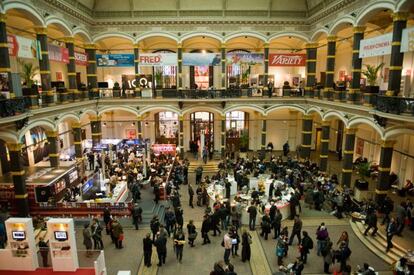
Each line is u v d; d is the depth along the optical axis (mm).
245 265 11469
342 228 14094
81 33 20312
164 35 22047
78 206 14984
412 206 13141
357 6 15586
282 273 9500
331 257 10656
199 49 27266
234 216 13469
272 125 27578
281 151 27625
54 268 9945
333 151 27062
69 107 18578
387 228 11805
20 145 14000
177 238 11609
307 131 23047
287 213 15156
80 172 18984
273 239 13289
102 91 23125
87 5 20578
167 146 22141
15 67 18750
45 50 16109
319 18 20188
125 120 26844
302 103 22906
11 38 12727
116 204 14961
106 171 19281
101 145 18609
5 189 14688
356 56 16094
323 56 26547
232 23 21922
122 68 27500
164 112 27422
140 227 14422
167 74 27391
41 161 21188
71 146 25578
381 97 13023
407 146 17234
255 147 27859
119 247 12609
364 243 12664
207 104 23516
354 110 16219
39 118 15594
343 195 15414
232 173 19625
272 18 21734
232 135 27781
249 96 23219
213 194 16234
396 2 12570
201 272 11094
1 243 11859
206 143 27656
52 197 15078
